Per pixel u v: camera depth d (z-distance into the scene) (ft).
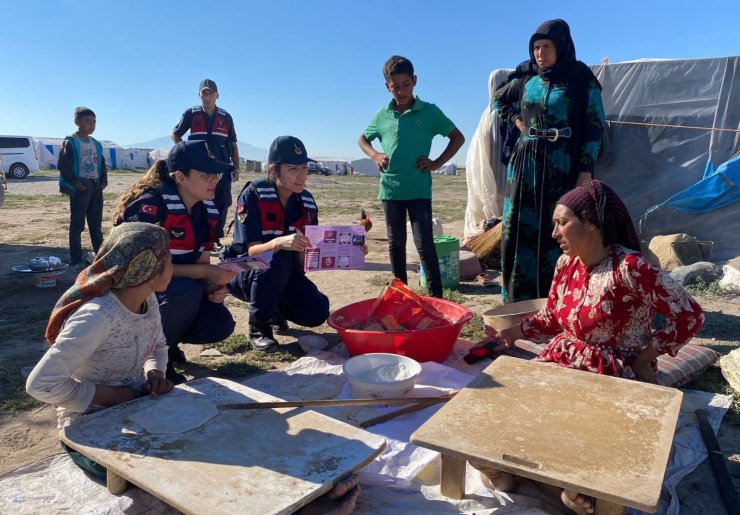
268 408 8.85
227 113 27.12
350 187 98.17
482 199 27.91
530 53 15.70
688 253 23.36
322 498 7.48
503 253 16.99
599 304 9.33
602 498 6.35
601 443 7.31
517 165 16.22
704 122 24.40
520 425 7.77
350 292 21.88
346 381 12.39
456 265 22.40
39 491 8.27
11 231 37.73
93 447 7.72
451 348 13.50
